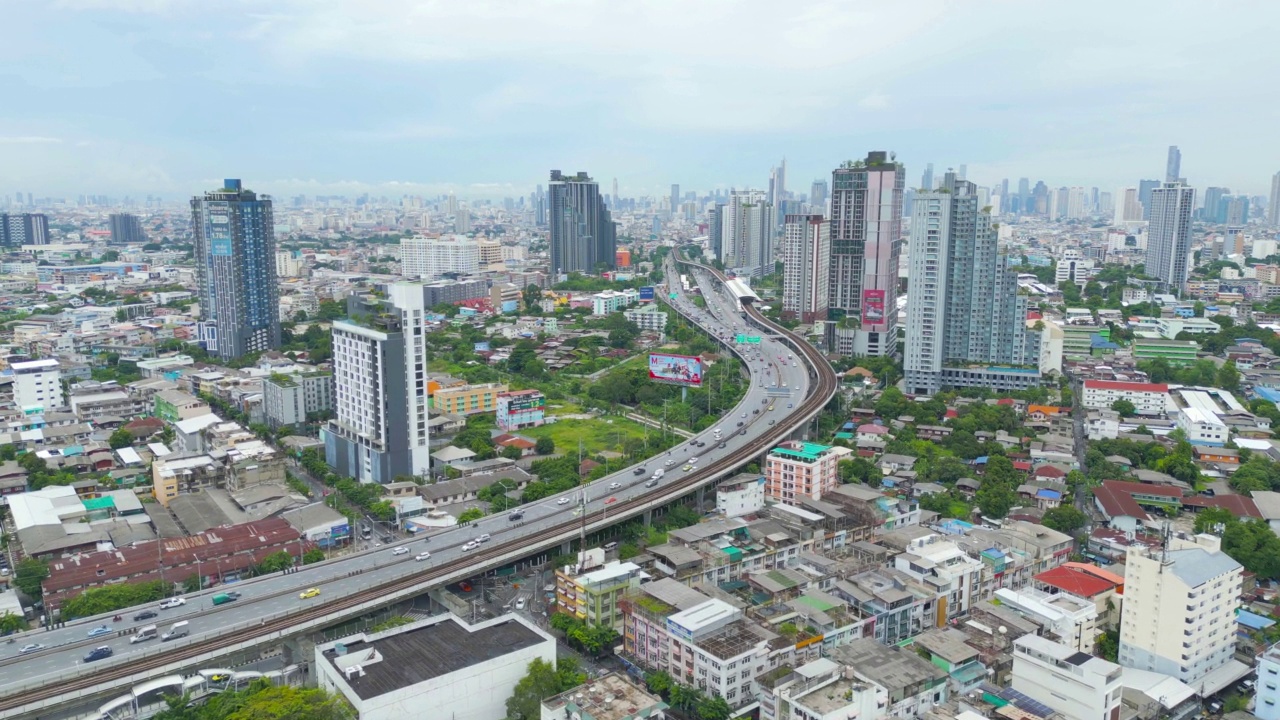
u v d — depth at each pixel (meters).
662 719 195.12
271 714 190.12
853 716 190.38
